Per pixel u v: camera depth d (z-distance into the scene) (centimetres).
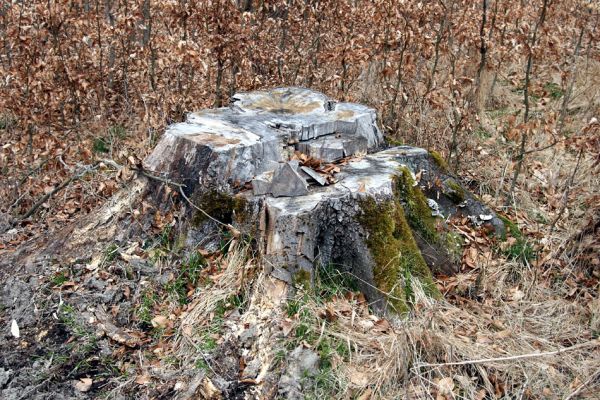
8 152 625
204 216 386
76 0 727
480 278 403
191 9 571
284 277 354
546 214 518
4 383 327
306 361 318
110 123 663
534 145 618
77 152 609
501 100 726
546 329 380
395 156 440
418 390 312
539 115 683
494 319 379
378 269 368
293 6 712
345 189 376
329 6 682
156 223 402
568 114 714
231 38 581
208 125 428
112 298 371
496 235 461
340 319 350
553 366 344
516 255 445
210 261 379
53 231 449
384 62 600
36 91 631
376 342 336
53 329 356
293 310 346
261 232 367
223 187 384
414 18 574
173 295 371
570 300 414
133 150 584
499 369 331
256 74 653
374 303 368
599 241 445
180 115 620
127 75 715
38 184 565
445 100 611
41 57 660
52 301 372
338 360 323
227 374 321
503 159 593
